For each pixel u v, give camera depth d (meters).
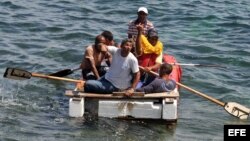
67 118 27.91
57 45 39.22
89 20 45.78
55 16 46.06
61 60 36.88
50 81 33.12
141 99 27.84
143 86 29.36
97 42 30.27
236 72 35.91
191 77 34.59
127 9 49.34
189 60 37.81
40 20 44.56
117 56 28.30
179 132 27.03
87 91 28.38
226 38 42.88
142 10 31.58
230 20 47.28
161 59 30.55
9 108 28.89
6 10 46.59
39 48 38.53
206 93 32.47
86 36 41.69
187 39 42.28
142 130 26.97
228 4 52.38
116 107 27.84
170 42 41.31
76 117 27.78
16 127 26.61
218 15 48.53
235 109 28.94
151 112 27.75
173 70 32.00
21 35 41.00
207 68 36.34
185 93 32.34
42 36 41.09
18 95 30.77
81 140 25.55
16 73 29.73
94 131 26.55
